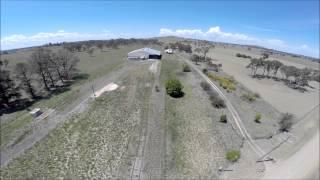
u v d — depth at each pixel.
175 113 59.12
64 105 61.25
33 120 55.38
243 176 41.88
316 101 83.81
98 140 47.25
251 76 109.31
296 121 66.75
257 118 62.06
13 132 51.56
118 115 55.91
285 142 55.06
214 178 40.62
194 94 71.06
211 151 47.16
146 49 117.12
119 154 44.00
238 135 54.41
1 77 65.19
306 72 105.31
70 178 38.53
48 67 80.44
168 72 90.00
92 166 40.94
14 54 155.50
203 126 54.81
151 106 61.31
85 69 97.44
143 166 41.72
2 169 41.00
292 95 88.12
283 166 45.91
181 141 49.06
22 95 73.19
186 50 167.62
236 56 172.75
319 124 66.25
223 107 65.69
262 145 52.34
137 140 48.12
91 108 58.66
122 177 39.25
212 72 99.50
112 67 96.44
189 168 42.25
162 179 39.50
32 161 42.41
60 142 46.78
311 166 46.56
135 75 83.50
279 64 109.62
